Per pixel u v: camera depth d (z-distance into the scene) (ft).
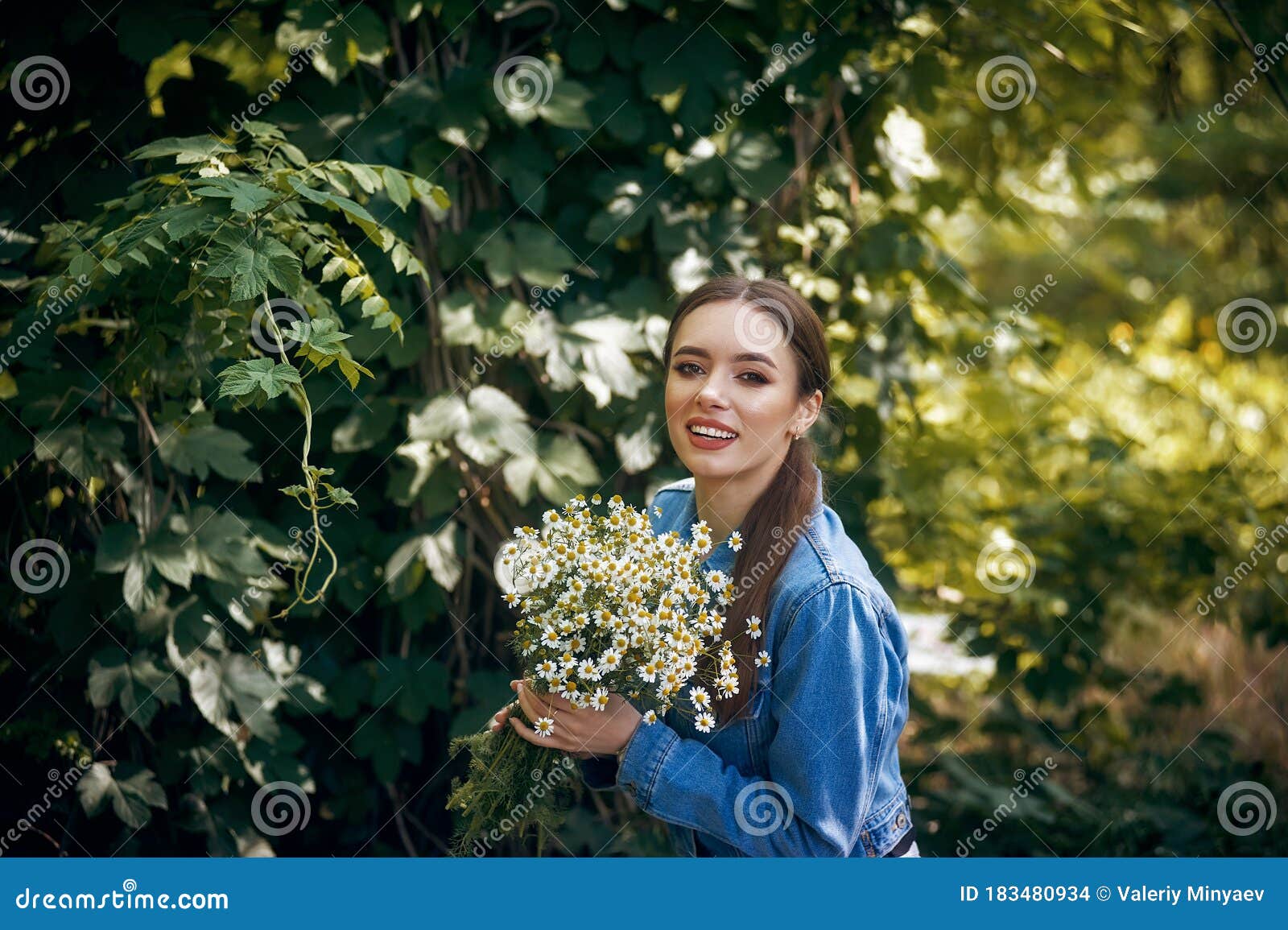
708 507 5.45
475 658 8.34
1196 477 10.61
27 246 7.18
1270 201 14.79
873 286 9.18
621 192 8.06
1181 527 10.42
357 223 5.80
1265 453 13.57
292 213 5.69
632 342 7.91
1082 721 10.55
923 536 10.49
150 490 7.20
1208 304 16.38
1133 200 17.07
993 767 10.59
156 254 5.81
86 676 7.36
